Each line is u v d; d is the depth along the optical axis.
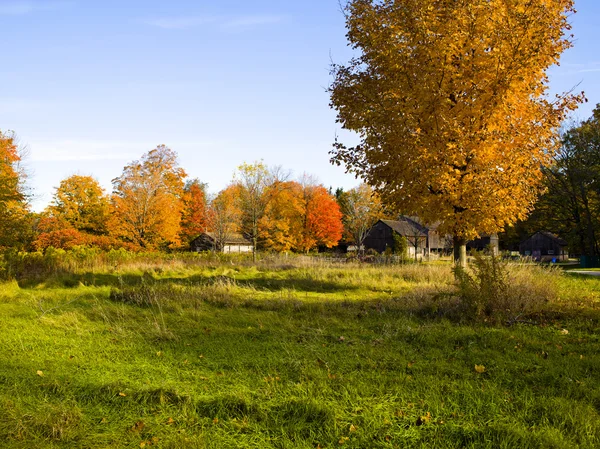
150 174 35.41
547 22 10.05
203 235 49.31
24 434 3.53
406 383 4.59
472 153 10.54
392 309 8.88
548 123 10.58
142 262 20.50
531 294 8.34
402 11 10.51
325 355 5.70
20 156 25.34
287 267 19.89
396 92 10.84
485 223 10.46
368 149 11.45
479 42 10.29
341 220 47.59
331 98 11.88
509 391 4.34
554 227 38.00
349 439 3.41
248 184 34.19
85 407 4.13
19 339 6.64
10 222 14.34
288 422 3.72
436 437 3.40
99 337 6.96
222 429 3.63
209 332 7.27
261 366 5.34
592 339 6.28
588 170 32.47
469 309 7.83
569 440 3.30
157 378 4.94
